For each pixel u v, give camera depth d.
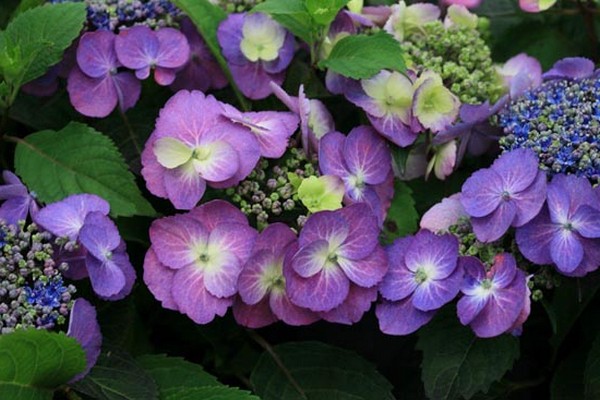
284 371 0.73
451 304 0.71
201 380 0.71
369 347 0.77
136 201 0.71
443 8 0.80
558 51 0.82
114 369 0.68
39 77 0.74
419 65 0.76
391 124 0.73
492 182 0.69
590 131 0.69
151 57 0.74
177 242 0.69
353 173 0.72
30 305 0.65
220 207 0.69
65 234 0.68
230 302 0.69
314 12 0.72
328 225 0.68
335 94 0.75
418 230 0.73
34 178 0.71
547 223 0.68
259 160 0.71
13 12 0.79
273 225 0.68
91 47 0.74
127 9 0.75
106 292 0.67
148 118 0.76
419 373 0.76
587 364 0.71
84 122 0.76
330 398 0.73
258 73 0.75
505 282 0.68
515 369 0.76
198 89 0.77
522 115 0.72
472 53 0.76
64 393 0.68
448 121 0.73
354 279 0.69
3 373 0.64
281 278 0.69
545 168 0.69
